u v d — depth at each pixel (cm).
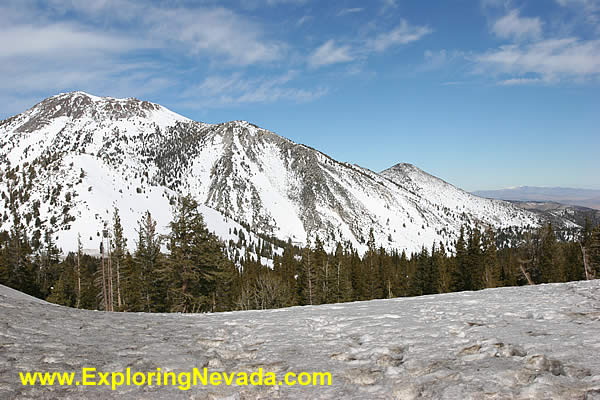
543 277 5666
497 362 467
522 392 377
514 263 6881
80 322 778
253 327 765
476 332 607
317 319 809
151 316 914
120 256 4953
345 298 5759
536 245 5800
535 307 764
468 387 398
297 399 409
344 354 553
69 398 406
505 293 982
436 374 443
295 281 6900
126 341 650
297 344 623
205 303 3647
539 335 562
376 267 8269
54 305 978
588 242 5703
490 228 6694
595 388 369
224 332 730
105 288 4472
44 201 19275
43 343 602
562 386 381
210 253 3544
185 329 762
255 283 5862
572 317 662
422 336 612
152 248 4503
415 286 7612
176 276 3400
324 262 6041
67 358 538
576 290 914
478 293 1041
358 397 404
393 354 535
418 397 393
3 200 19788
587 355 461
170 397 419
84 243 16650
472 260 6569
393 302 1008
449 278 6831
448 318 728
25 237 15025
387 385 429
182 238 3316
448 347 545
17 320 734
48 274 8312
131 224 18838
